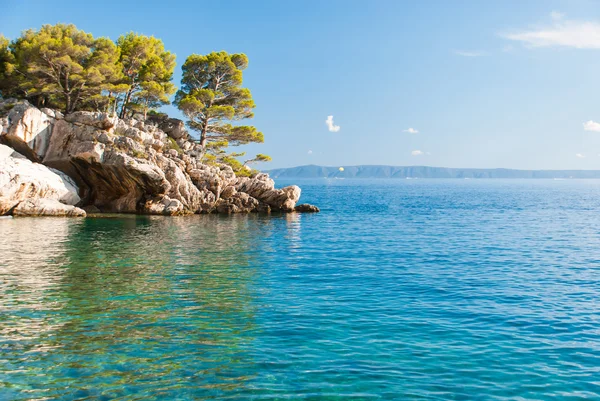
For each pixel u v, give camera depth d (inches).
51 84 2241.6
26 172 1863.9
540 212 2896.2
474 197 5132.9
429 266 1052.5
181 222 1910.7
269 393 417.1
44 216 1895.9
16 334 561.0
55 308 672.4
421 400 408.2
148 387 426.6
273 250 1253.7
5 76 2316.7
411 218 2379.4
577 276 951.0
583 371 472.7
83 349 516.4
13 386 425.7
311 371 465.4
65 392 414.9
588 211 3002.0
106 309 671.8
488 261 1125.1
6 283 816.3
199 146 2652.6
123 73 2687.0
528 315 668.1
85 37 2498.8
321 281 884.0
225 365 478.0
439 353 516.7
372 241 1476.4
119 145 2105.1
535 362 494.9
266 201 2652.6
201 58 2859.3
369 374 459.2
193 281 863.1
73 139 2082.9
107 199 2226.9
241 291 793.6
